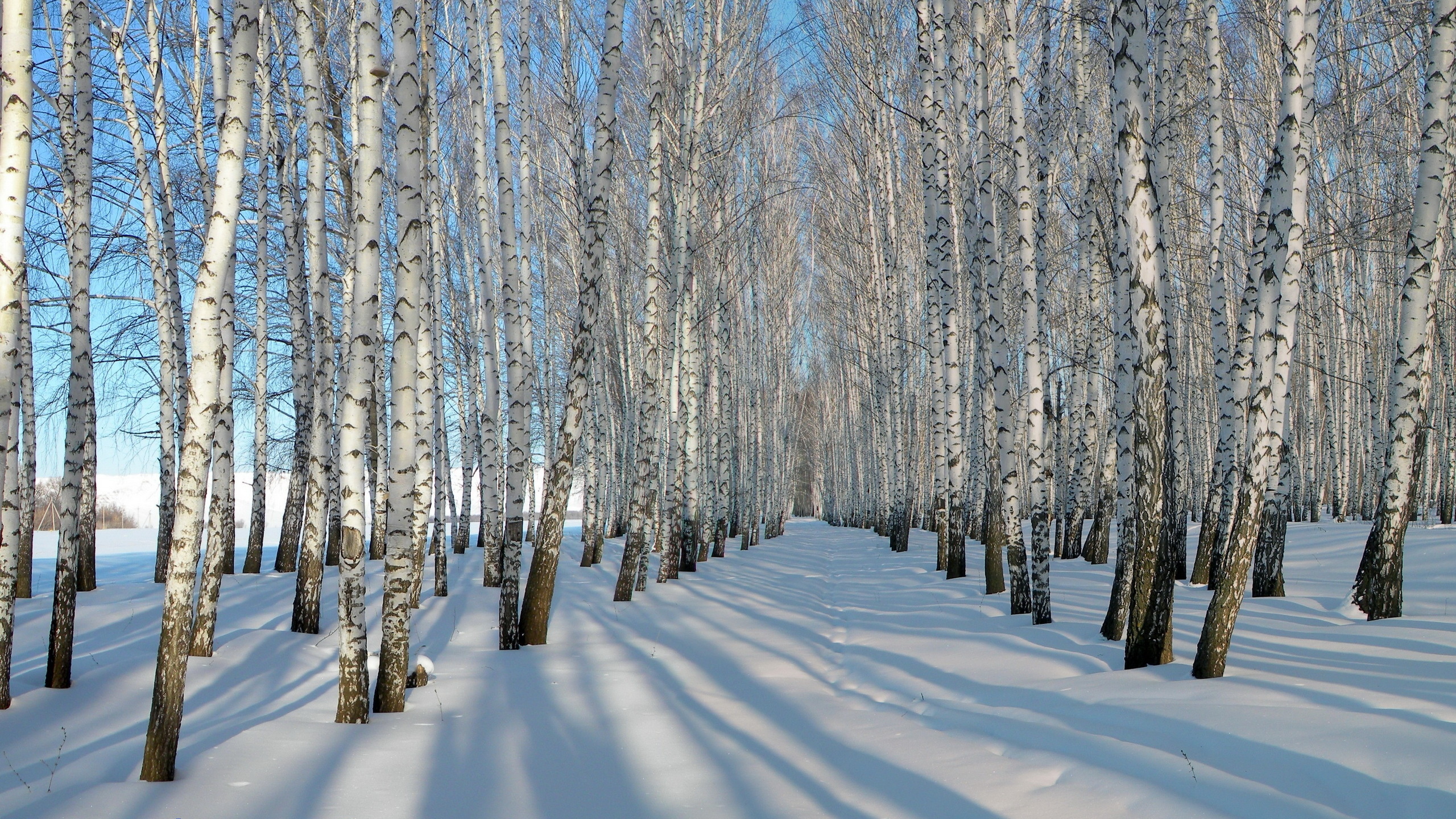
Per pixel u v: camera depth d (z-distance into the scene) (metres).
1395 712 4.95
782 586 16.53
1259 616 9.33
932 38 14.98
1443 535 14.37
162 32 14.49
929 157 17.16
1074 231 23.00
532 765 5.35
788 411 48.31
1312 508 24.94
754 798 4.70
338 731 6.13
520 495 9.95
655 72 13.77
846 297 35.88
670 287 19.25
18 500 6.62
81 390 7.36
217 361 5.20
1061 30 13.99
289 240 15.16
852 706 6.98
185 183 16.52
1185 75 14.52
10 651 6.55
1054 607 11.01
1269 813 3.91
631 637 10.36
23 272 6.45
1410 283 8.78
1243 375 12.19
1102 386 26.28
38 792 4.73
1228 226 19.84
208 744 5.62
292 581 14.54
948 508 16.03
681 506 17.70
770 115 26.83
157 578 14.42
